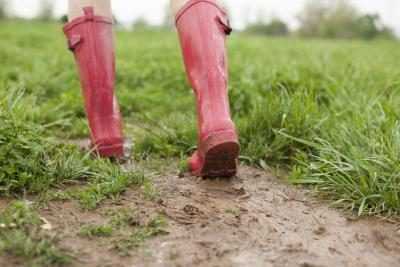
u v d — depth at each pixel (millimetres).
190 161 3191
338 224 2703
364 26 22609
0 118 3057
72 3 3189
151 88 5551
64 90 5445
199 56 2939
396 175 2840
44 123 4199
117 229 2488
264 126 3660
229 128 2863
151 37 13383
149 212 2656
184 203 2795
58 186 2902
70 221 2539
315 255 2389
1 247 2225
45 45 9781
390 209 2803
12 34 11242
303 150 3541
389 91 4715
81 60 3182
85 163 3100
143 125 4383
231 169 3041
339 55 8695
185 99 5004
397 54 10180
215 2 3037
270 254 2371
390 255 2439
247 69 5641
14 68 6434
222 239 2463
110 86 3201
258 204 2869
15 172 2830
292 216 2758
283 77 4766
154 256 2305
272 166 3459
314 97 4398
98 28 3164
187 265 2256
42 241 2264
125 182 2918
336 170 3072
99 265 2219
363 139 3289
